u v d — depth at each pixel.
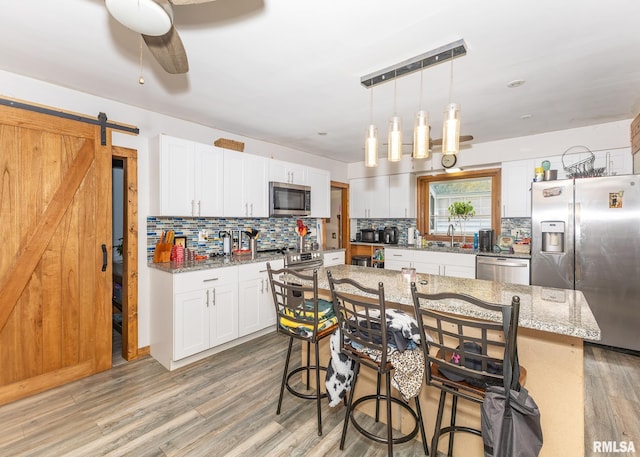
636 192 2.86
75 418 1.99
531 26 1.69
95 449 1.73
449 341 1.73
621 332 2.95
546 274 3.30
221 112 3.05
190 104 2.84
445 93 2.59
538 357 1.47
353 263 5.48
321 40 1.83
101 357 2.59
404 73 2.23
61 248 2.38
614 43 1.85
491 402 1.16
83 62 2.10
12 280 2.17
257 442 1.79
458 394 1.33
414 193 5.09
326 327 1.99
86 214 2.50
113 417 2.00
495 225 4.49
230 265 3.00
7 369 2.15
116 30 1.75
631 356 2.88
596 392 2.28
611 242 2.98
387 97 2.69
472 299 1.19
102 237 2.59
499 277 3.70
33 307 2.26
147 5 1.16
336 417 2.02
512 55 1.99
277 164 3.90
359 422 1.97
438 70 2.19
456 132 1.67
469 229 4.77
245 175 3.51
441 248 4.38
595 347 3.08
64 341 2.40
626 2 1.49
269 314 3.41
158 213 2.82
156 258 2.93
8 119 2.14
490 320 1.45
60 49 1.94
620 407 2.10
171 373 2.58
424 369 1.47
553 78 2.32
